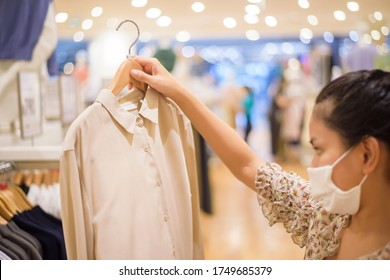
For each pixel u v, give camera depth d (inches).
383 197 45.3
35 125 111.3
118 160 55.0
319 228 52.2
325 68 345.1
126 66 57.2
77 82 154.3
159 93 59.9
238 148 59.4
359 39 224.8
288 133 362.3
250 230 198.7
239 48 506.6
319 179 45.9
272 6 130.0
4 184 81.7
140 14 123.3
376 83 43.3
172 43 334.3
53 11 106.5
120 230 54.0
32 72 108.9
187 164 63.0
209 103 343.3
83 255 52.5
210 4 122.7
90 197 53.3
